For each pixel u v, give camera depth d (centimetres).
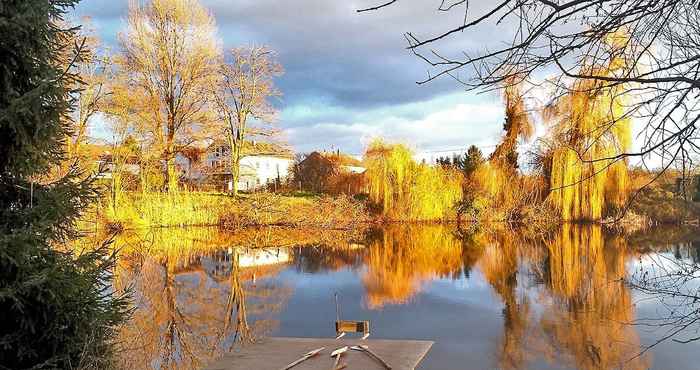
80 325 436
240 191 3512
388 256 1842
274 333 873
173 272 1498
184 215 2611
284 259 1783
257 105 3036
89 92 2077
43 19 424
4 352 423
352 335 877
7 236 383
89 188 469
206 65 2775
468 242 2180
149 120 2559
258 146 3134
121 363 574
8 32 405
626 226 1909
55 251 437
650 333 826
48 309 419
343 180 3247
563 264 1569
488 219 2780
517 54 219
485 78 223
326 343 644
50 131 435
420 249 2009
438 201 2900
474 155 3073
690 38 248
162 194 2611
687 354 746
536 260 1669
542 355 764
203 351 732
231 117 3052
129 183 2506
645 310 944
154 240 2130
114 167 2256
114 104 2281
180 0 2683
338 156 3944
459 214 2897
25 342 423
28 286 387
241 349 621
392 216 2922
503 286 1285
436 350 794
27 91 425
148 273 1348
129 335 689
